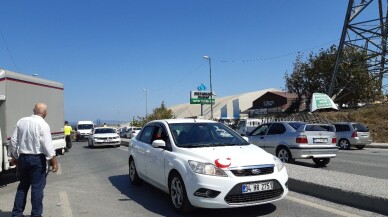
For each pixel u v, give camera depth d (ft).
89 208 23.63
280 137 42.86
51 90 44.70
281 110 167.43
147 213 22.20
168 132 25.08
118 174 38.34
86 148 83.56
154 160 25.43
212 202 19.69
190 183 20.49
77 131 132.57
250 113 178.29
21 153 19.90
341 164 45.91
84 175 37.93
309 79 136.15
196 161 20.81
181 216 21.44
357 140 71.41
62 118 49.21
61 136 49.34
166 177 23.39
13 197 27.45
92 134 87.71
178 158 22.15
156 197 26.50
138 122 244.42
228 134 25.90
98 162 50.62
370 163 46.93
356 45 114.01
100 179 35.19
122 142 100.42
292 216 20.63
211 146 23.45
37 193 19.88
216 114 228.63
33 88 38.88
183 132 25.05
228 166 19.99
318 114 112.88
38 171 19.95
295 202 23.49
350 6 113.09
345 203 22.77
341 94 129.59
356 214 20.47
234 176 19.75
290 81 141.59
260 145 45.65
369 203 21.39
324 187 24.32
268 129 45.39
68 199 26.27
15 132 20.16
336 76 121.60
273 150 43.62
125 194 27.68
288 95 188.65
